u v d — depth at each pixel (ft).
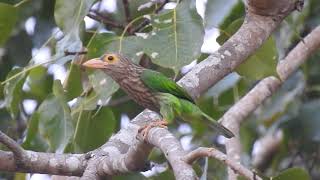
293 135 46.75
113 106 45.57
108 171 28.53
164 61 31.86
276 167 49.21
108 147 29.84
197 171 33.12
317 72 46.37
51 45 41.14
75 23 32.73
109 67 32.14
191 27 32.27
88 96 35.88
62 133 34.12
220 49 31.86
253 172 22.89
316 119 45.73
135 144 27.25
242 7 37.65
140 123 31.30
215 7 33.81
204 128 46.88
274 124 47.24
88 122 36.14
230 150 37.27
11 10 37.24
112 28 41.73
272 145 52.70
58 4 32.78
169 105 30.66
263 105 47.24
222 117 39.29
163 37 32.17
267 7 31.91
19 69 36.83
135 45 33.73
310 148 47.93
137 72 31.71
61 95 34.14
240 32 32.22
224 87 39.96
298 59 39.63
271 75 34.42
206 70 31.37
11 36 45.57
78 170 29.17
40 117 34.24
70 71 36.50
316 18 46.06
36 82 41.65
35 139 36.14
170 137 26.02
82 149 36.32
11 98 36.60
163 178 34.42
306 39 39.86
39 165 28.86
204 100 42.60
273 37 37.29
